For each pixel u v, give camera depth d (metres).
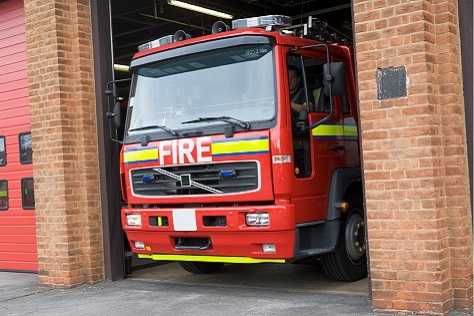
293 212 6.64
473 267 5.60
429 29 5.81
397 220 5.88
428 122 5.71
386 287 5.97
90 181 8.75
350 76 8.14
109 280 8.78
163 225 7.37
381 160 5.97
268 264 9.73
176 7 12.25
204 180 7.01
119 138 8.92
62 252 8.59
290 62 6.98
